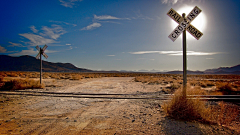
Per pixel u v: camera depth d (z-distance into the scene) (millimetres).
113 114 6719
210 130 4680
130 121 5703
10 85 15891
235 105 8555
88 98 10781
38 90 14938
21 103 8898
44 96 11406
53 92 13117
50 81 26000
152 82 26797
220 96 11133
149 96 11891
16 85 15719
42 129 4926
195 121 5457
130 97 11297
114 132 4641
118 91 15172
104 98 10781
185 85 6238
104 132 4652
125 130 4789
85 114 6719
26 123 5480
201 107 5910
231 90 16234
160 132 4590
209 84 23500
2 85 16078
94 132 4660
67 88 17156
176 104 6141
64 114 6703
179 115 5887
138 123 5453
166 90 15484
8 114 6609
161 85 22000
